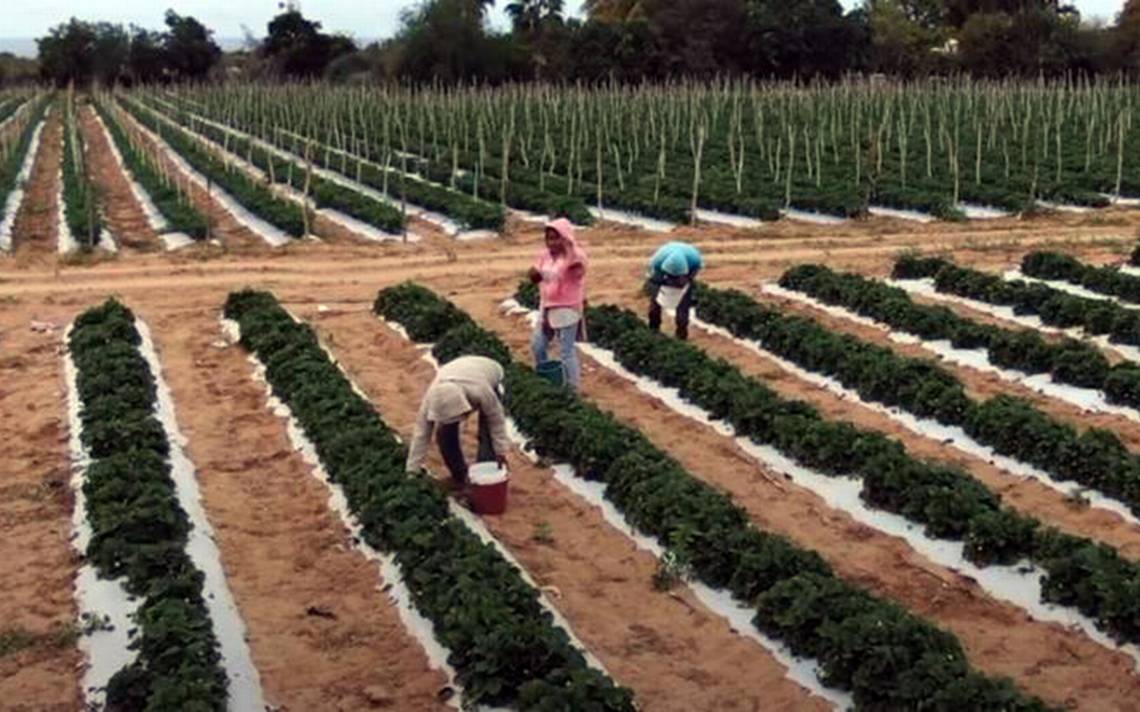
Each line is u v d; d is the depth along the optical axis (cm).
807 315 1978
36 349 1880
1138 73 7300
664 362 1609
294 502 1262
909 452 1362
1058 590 999
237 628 991
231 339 1905
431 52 7738
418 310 1944
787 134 4488
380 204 3188
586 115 5041
